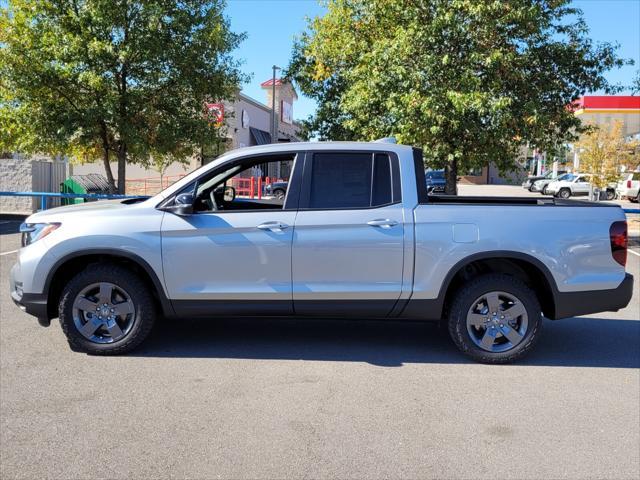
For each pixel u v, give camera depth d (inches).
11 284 206.8
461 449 139.0
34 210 776.9
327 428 148.8
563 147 578.2
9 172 773.3
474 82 462.0
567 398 171.8
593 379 188.2
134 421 151.2
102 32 565.9
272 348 214.8
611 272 201.2
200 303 198.5
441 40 469.7
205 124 640.4
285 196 201.8
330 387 177.2
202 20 614.2
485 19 451.8
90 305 199.8
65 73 559.8
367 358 205.6
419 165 204.4
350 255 195.6
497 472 128.6
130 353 205.3
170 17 594.2
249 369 191.8
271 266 196.2
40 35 566.6
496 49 471.5
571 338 236.4
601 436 147.2
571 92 534.0
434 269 195.9
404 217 196.2
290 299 197.6
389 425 151.3
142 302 199.5
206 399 166.1
